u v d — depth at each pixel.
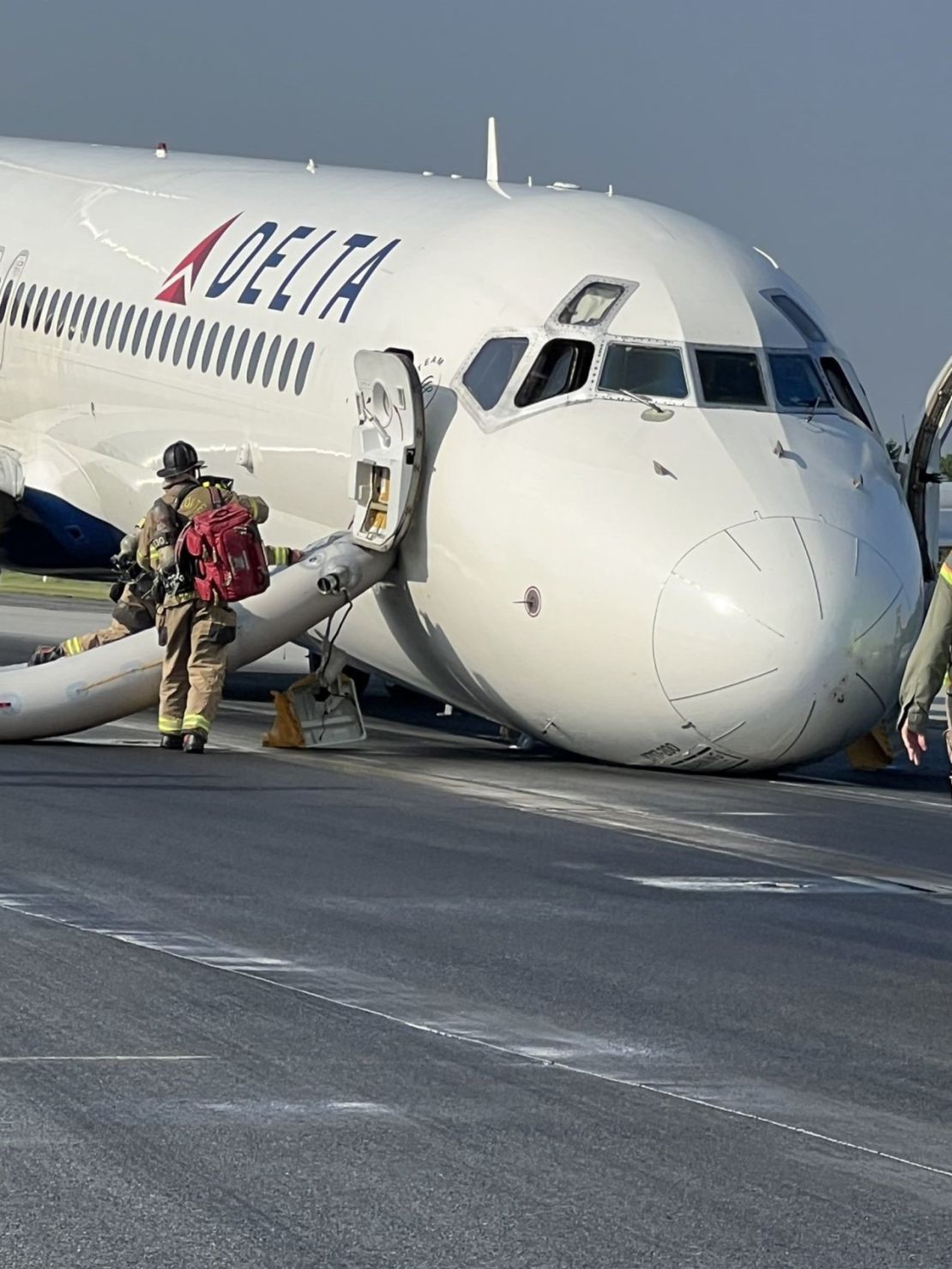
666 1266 13.89
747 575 37.34
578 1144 16.44
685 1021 20.58
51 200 61.38
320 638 46.22
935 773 45.53
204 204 54.91
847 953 24.08
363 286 46.03
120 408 53.94
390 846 30.50
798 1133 16.97
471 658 41.28
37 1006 20.11
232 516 41.72
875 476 40.28
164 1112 16.89
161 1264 13.62
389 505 41.78
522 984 21.86
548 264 42.69
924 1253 14.32
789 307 42.78
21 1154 15.70
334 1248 13.98
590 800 36.44
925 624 24.08
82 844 29.56
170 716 42.50
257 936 23.72
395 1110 17.16
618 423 39.78
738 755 38.59
